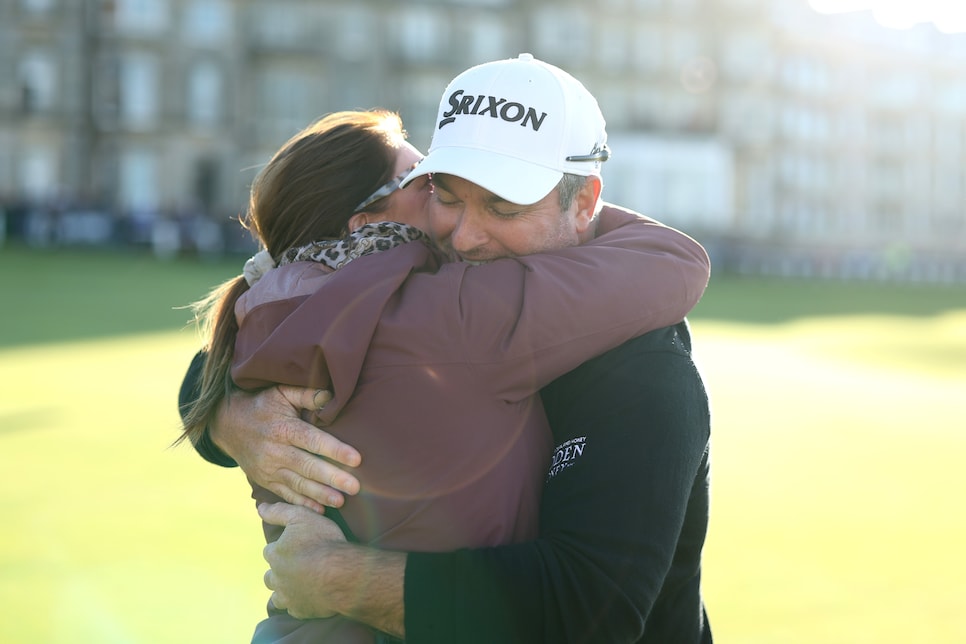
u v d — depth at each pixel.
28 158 44.91
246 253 33.75
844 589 4.61
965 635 4.05
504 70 1.99
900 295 35.66
